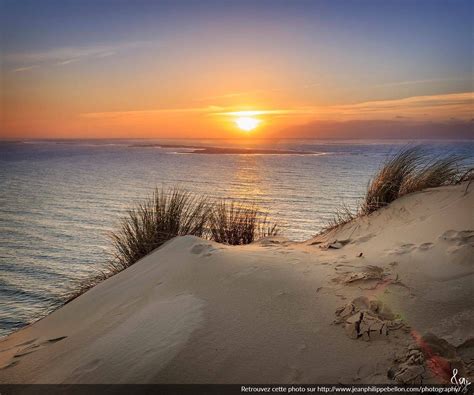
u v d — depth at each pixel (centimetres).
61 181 10600
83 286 540
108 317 304
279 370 202
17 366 271
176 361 210
